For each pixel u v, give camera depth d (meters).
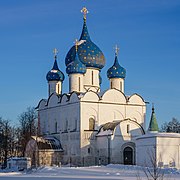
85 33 107.25
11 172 70.06
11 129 123.75
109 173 61.28
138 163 83.31
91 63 102.94
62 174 61.22
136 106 100.44
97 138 93.44
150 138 80.25
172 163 79.00
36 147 94.44
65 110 99.19
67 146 96.56
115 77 104.56
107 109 96.81
